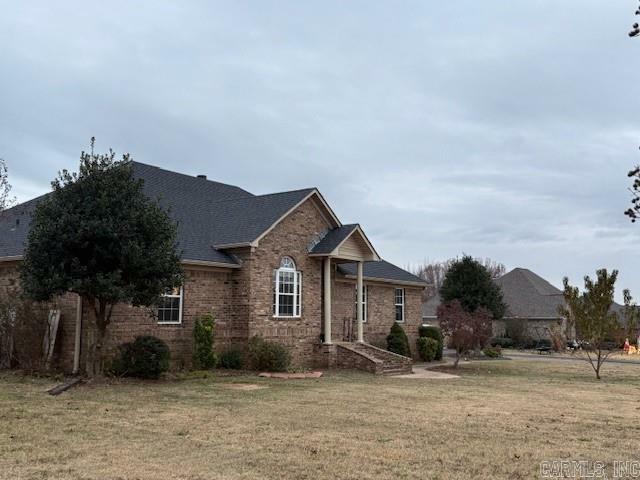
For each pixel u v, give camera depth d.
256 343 21.39
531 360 35.28
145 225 16.33
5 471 7.58
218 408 12.76
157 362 17.67
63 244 15.62
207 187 27.50
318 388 16.91
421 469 8.00
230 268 22.06
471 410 13.23
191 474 7.55
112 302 16.28
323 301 26.27
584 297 23.48
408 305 33.38
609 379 22.80
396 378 21.47
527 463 8.45
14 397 13.62
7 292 19.47
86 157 16.53
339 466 8.05
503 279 59.12
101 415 11.61
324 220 25.72
